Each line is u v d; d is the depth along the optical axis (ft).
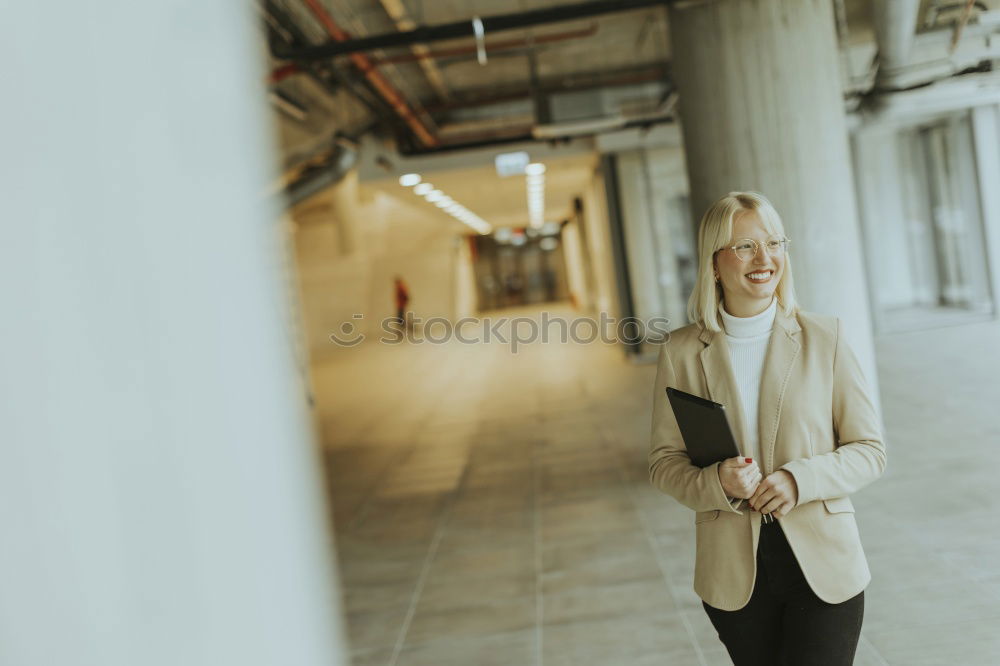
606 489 23.00
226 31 2.33
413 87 44.29
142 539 1.90
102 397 1.82
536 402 40.78
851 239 21.94
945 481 19.31
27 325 1.68
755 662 7.12
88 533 1.77
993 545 15.19
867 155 59.21
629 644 13.23
